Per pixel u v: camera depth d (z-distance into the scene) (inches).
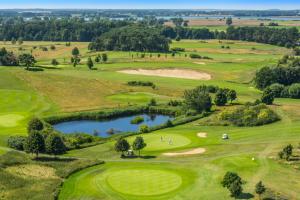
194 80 7012.8
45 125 4323.3
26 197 2539.4
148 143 3769.7
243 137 3858.3
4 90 5979.3
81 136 3991.1
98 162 3189.0
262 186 2488.9
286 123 4311.0
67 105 5349.4
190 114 4869.6
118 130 4503.0
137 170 3011.8
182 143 3745.1
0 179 2775.6
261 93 6166.3
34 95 5767.7
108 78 7003.0
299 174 2869.1
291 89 5880.9
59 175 2915.8
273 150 3388.3
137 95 5930.1
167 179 2827.3
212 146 3597.4
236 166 3026.6
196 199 2514.8
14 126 4320.9
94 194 2615.7
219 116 4554.6
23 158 3248.0
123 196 2576.3
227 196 2541.8
